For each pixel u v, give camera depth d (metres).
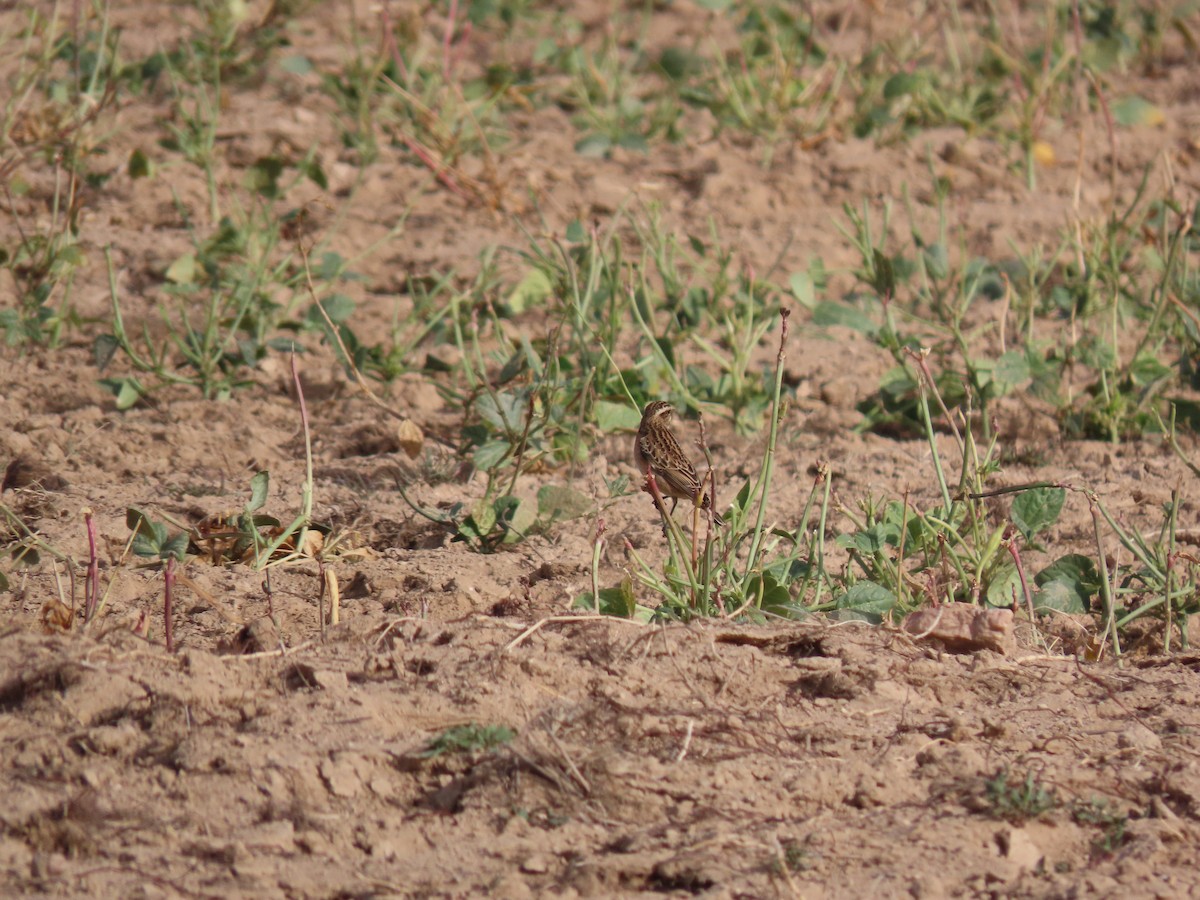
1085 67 27.14
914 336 18.33
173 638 10.89
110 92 23.34
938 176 24.59
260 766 8.74
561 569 12.67
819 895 7.99
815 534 12.63
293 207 22.25
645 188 23.66
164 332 18.61
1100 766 9.30
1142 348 17.59
